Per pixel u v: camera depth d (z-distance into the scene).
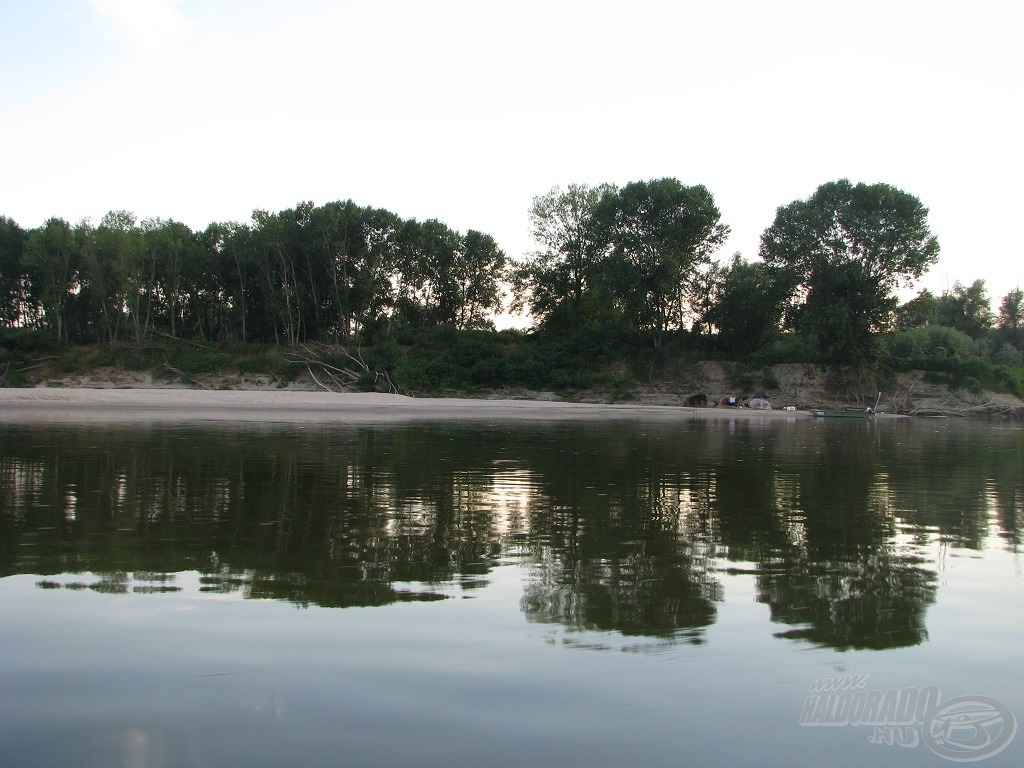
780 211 59.75
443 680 4.42
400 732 3.81
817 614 5.75
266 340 75.19
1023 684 4.57
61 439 19.66
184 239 74.38
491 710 4.07
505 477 13.69
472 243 78.19
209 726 3.85
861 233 56.78
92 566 6.76
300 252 70.50
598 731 3.86
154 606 5.66
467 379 62.69
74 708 4.02
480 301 80.56
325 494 11.16
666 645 5.04
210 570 6.68
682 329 66.88
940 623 5.60
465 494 11.45
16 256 74.75
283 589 6.14
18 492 10.86
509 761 3.56
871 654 4.98
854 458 19.08
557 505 10.60
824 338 58.91
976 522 9.77
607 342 66.19
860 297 57.38
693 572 6.92
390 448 19.12
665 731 3.88
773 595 6.22
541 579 6.58
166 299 75.38
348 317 72.06
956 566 7.31
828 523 9.52
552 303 73.88
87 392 47.16
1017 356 78.12
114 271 68.69
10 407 37.31
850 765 3.62
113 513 9.30
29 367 63.94
